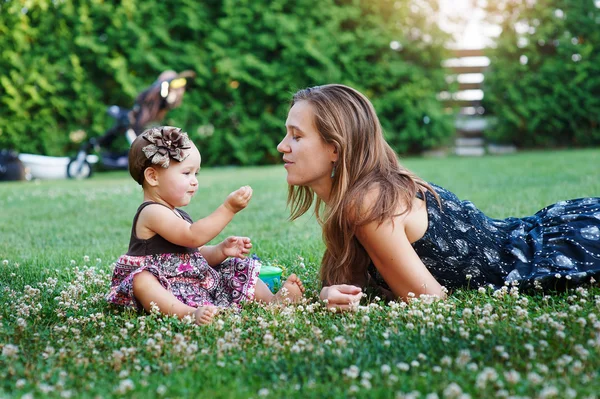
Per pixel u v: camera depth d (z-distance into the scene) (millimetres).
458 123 12094
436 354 1569
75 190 7066
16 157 9555
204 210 5066
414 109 11492
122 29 10812
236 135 11445
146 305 2127
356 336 1738
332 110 2170
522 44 11484
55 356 1635
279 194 6016
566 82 11500
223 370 1523
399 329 1779
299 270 2771
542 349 1541
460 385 1355
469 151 12062
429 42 11578
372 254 2174
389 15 11547
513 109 11719
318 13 11258
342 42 11227
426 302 1957
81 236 4047
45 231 4250
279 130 11383
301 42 11141
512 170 7449
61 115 10922
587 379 1358
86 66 10992
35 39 10641
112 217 4883
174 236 2195
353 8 11344
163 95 8797
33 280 2648
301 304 2248
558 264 2234
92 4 10742
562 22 11422
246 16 11297
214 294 2326
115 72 10789
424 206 2252
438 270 2254
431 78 11695
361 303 2311
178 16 11086
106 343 1769
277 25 11180
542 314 1839
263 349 1679
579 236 2318
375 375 1424
